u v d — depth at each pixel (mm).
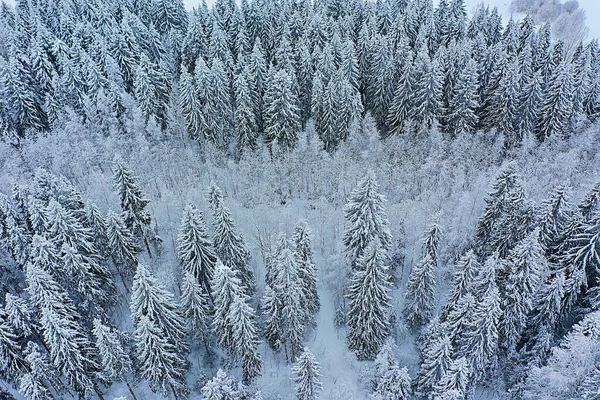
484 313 34031
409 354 44688
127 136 64000
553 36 122375
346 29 82688
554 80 64125
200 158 66062
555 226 41438
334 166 62594
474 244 50438
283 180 62250
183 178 63281
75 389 37562
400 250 52750
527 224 42406
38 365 34250
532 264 35812
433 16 84875
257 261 53562
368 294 40312
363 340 43750
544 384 34375
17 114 63688
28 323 36938
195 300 39344
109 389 42250
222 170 63594
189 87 62156
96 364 37250
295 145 64688
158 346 35031
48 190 45125
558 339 41781
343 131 65188
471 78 62500
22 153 60344
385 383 36875
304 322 46062
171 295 38000
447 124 67375
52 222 40375
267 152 62406
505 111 63656
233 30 83250
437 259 47531
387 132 71062
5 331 35625
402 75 65062
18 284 46438
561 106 62312
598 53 77188
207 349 42906
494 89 68938
